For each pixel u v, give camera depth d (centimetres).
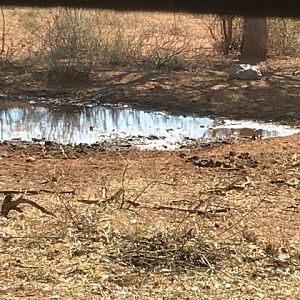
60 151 998
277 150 986
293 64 1842
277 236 541
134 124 1240
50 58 1734
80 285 405
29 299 376
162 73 1666
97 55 1753
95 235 493
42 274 418
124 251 462
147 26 2216
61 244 476
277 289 413
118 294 393
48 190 687
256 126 1240
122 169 855
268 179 791
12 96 1472
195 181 780
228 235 522
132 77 1614
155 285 409
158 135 1152
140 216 560
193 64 1781
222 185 746
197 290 405
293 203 671
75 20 1794
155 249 464
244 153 962
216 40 2048
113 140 1107
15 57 1775
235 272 441
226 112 1338
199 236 495
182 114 1329
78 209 570
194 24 2370
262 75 1655
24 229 518
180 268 441
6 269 425
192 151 1005
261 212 627
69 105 1405
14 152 986
